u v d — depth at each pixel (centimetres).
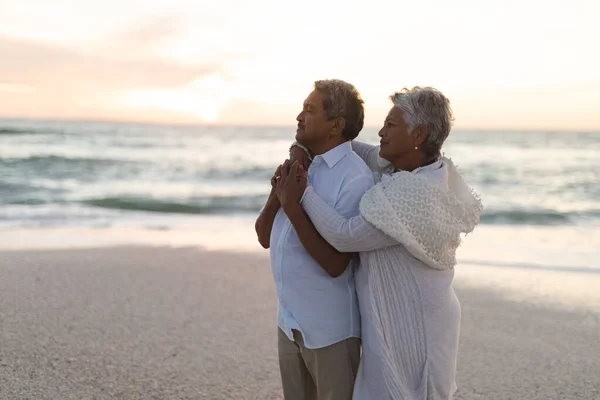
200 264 714
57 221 1129
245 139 6244
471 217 215
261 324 486
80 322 474
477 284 666
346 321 225
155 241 902
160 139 5378
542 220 1374
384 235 204
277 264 227
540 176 2466
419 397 212
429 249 204
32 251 771
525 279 694
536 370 407
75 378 364
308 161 232
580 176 2470
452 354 219
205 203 1488
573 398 363
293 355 237
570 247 969
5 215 1196
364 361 221
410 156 215
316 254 213
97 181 2014
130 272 657
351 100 221
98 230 1016
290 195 212
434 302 212
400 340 213
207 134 7462
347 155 223
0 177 2009
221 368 392
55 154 3012
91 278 623
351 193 215
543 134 8781
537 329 502
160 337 447
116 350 416
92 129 6744
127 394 345
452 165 221
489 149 4525
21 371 370
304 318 222
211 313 512
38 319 477
